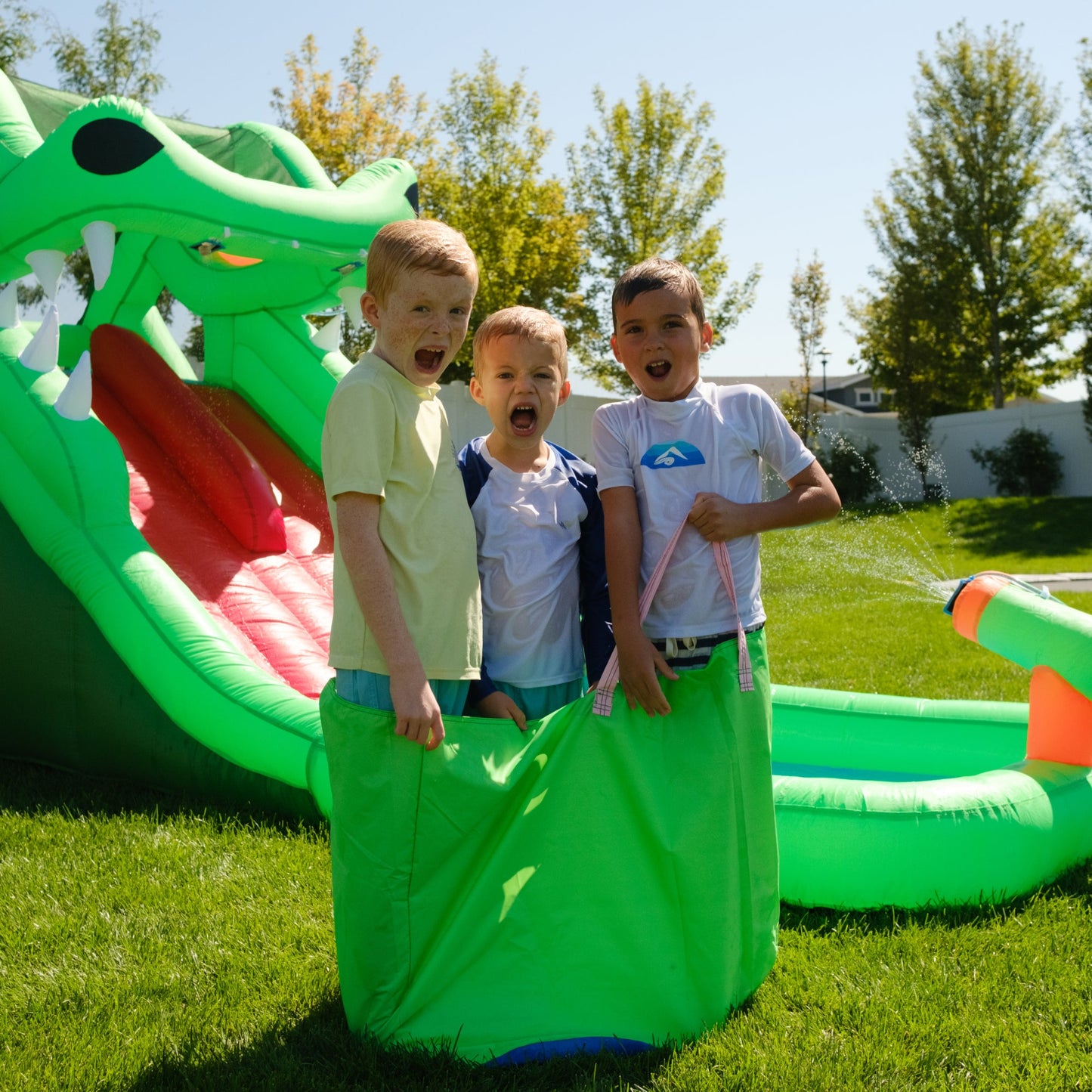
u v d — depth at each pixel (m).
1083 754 3.65
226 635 4.40
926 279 27.78
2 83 5.10
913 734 4.64
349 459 2.27
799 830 3.21
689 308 2.60
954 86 28.00
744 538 2.62
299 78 20.20
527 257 21.64
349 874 2.38
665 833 2.47
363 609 2.28
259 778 4.18
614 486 2.58
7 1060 2.41
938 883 3.19
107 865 3.62
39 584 4.82
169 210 4.53
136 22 18.81
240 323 6.52
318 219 4.88
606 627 2.73
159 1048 2.46
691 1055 2.40
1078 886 3.38
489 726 2.45
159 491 5.43
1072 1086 2.28
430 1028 2.40
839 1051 2.41
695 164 23.62
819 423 24.22
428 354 2.38
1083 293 25.36
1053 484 23.41
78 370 4.70
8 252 4.79
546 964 2.47
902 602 11.35
